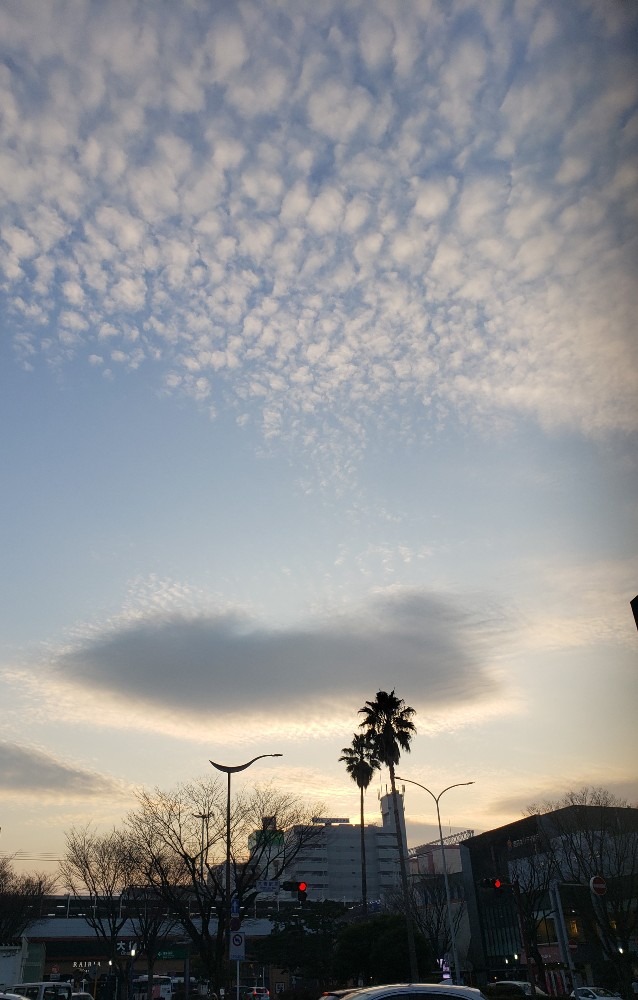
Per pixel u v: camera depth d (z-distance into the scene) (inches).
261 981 3417.8
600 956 2203.5
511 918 2819.9
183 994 2684.5
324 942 2283.5
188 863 1622.8
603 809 2022.6
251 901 1659.7
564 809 2166.6
